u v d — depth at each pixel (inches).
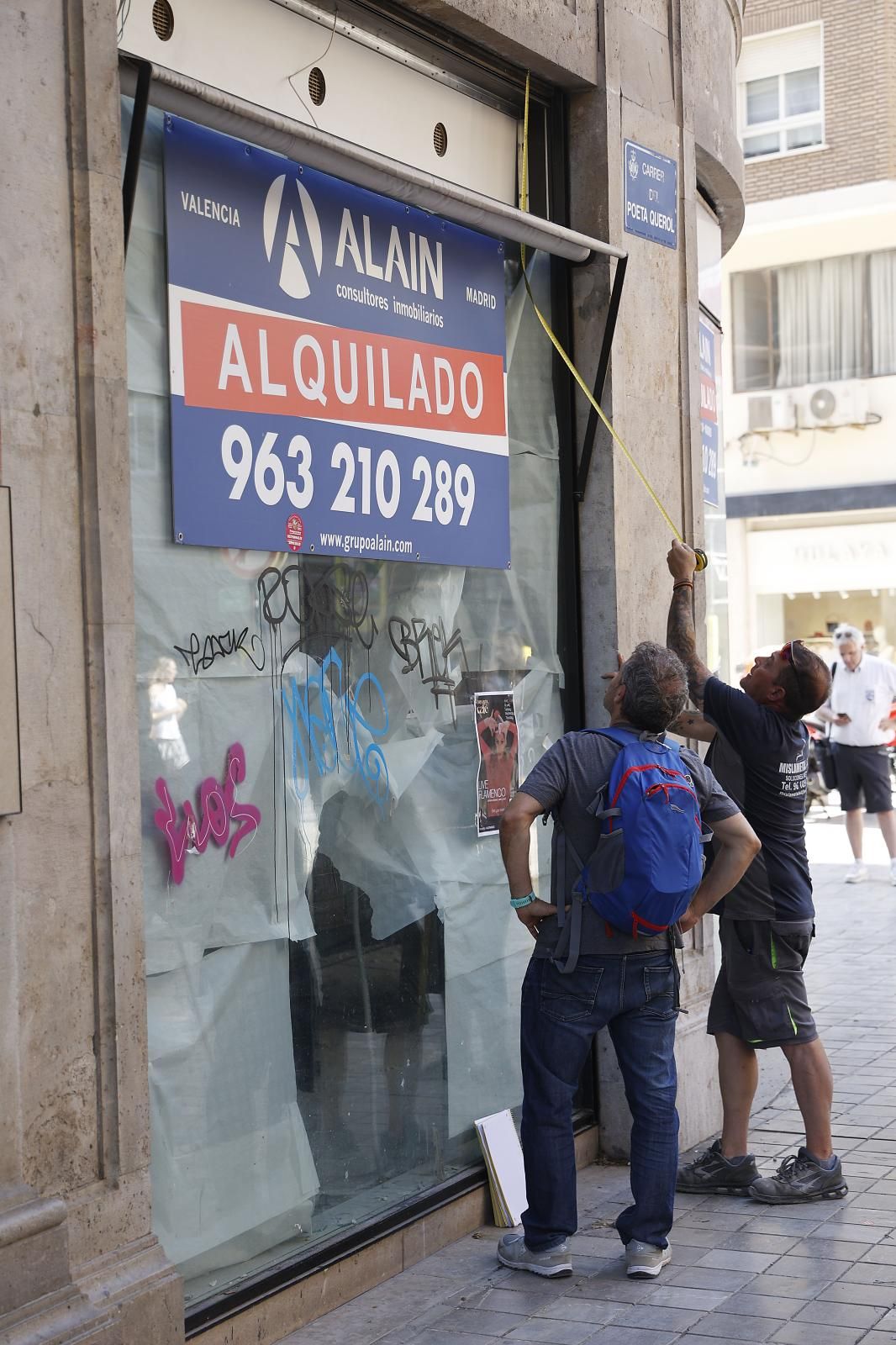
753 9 933.8
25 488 132.4
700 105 267.6
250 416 169.6
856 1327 164.7
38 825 133.5
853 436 936.3
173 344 159.5
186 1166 159.3
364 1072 188.1
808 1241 193.8
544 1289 180.1
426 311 201.2
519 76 221.0
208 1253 161.8
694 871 175.8
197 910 162.1
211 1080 163.2
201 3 165.8
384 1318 172.4
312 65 183.3
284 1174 173.6
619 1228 186.4
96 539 139.1
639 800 174.2
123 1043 141.3
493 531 214.8
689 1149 239.1
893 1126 245.0
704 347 296.7
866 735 499.2
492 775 215.8
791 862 211.2
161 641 158.1
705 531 293.7
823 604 974.4
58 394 136.1
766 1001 210.5
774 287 959.6
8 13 131.3
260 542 170.9
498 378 216.2
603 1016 181.0
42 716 134.0
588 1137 229.5
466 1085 207.9
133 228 155.6
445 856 205.5
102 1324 134.4
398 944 195.3
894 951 396.2
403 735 197.8
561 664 232.8
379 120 195.8
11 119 131.5
